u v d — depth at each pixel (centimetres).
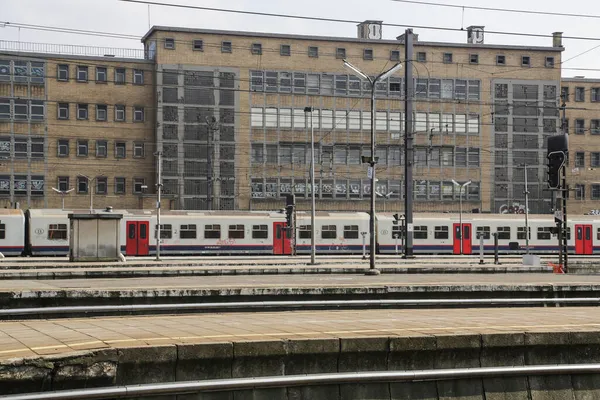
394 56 7912
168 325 1391
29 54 7219
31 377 961
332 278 3222
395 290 2370
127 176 7481
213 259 5131
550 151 3612
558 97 8300
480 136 8119
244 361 1116
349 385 1138
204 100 7481
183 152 7431
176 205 7406
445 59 8044
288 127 7688
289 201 4741
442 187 8025
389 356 1189
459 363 1226
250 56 7588
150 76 7531
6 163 7175
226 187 7525
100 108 7431
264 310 2012
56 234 5453
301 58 7719
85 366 1002
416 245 6088
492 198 8144
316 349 1153
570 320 1522
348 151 7844
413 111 7969
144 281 2936
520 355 1260
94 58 7400
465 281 2892
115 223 4159
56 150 7306
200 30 7462
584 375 1256
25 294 2022
